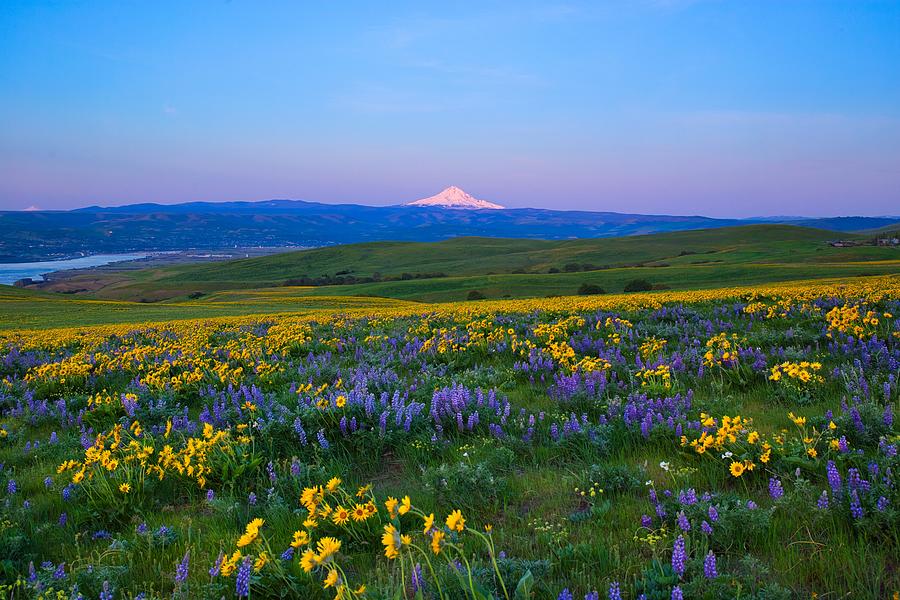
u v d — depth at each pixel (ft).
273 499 17.25
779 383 24.76
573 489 16.62
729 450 16.71
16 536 15.79
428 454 20.80
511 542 13.65
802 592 10.75
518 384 31.37
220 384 36.17
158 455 21.18
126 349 59.62
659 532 13.14
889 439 16.21
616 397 23.40
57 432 30.35
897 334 30.48
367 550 14.12
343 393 25.93
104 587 12.08
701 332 42.55
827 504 13.00
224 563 12.23
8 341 79.10
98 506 18.03
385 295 376.27
